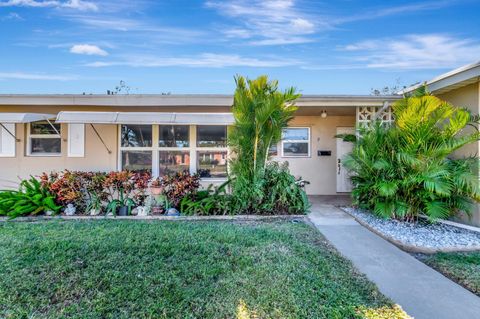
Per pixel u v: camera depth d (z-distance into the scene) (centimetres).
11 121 688
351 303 305
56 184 729
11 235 528
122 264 395
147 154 901
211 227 596
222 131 912
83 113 732
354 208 801
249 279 355
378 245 505
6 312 286
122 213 733
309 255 438
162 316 280
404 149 646
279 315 283
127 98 784
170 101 788
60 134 874
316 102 809
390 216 684
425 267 413
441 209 625
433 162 621
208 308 293
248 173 731
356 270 394
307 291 328
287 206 736
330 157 1098
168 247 462
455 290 347
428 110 616
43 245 467
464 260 444
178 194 747
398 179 658
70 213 727
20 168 867
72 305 297
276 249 461
